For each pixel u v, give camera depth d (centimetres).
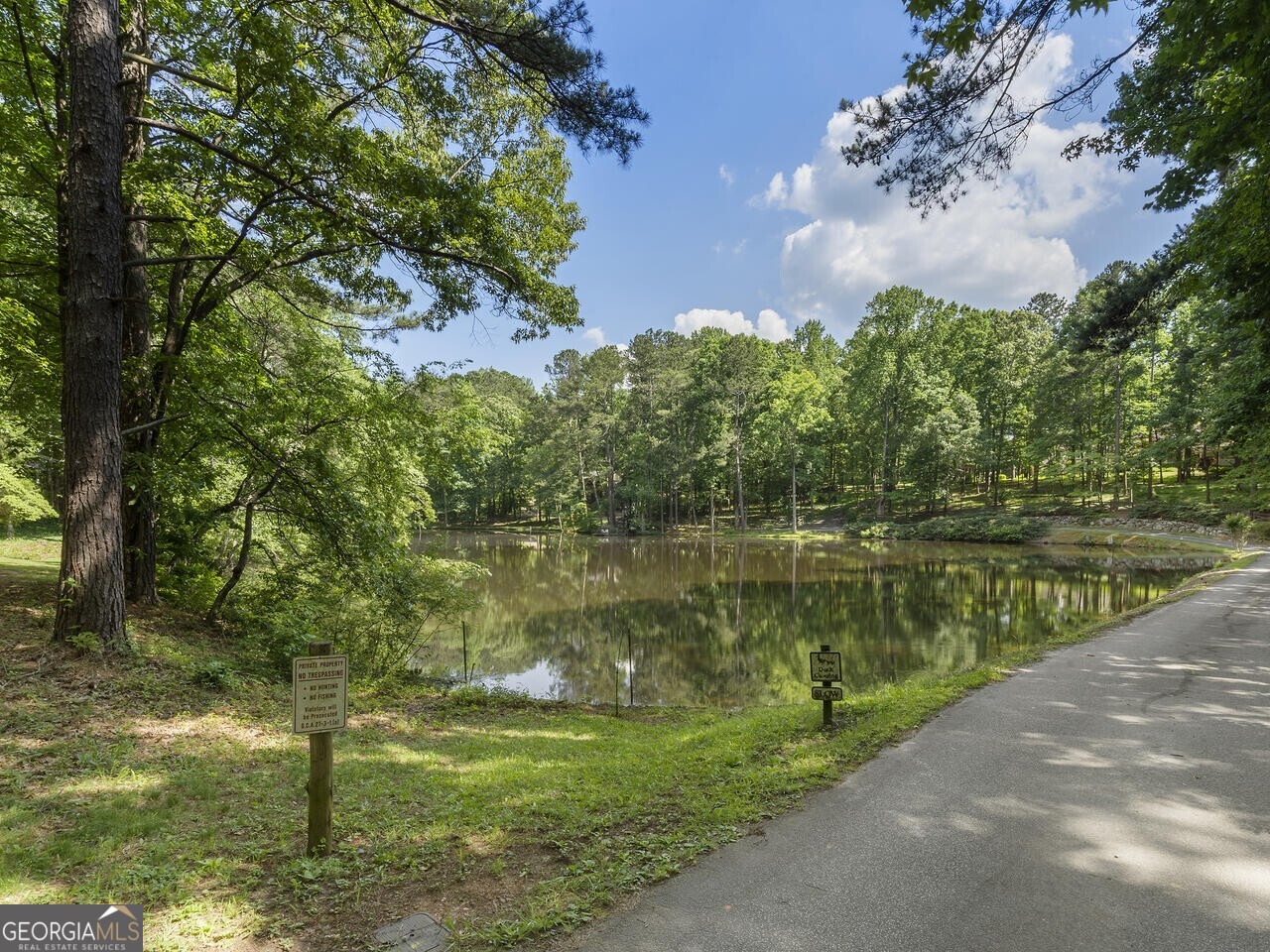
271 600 1098
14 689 545
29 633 680
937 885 318
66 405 643
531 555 3994
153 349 932
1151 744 527
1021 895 307
